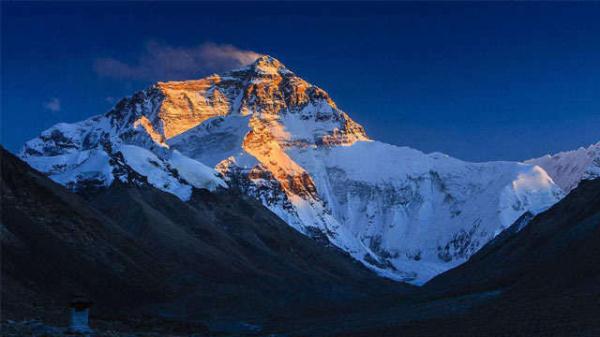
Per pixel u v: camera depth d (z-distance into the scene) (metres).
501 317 136.62
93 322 154.50
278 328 181.88
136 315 186.75
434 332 135.62
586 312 125.62
